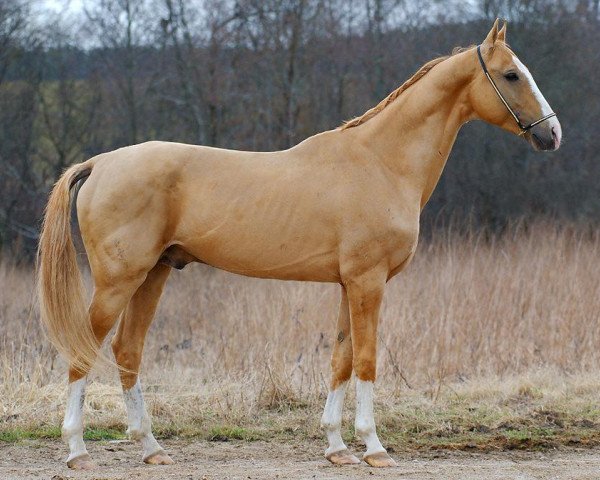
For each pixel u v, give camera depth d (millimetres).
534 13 23875
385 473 6398
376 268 6645
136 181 6551
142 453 7273
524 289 12008
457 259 12648
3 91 27531
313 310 11133
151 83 26812
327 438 7324
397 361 9906
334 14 26766
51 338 6469
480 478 6227
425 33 25953
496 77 6859
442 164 7051
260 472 6449
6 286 15188
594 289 12086
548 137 6824
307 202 6625
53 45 28000
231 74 25672
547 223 19219
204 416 8422
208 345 11094
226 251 6715
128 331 6930
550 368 10289
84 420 8180
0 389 8625
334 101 25875
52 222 6562
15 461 6910
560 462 6926
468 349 10562
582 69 24047
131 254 6523
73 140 28203
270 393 8891
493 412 8609
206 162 6719
